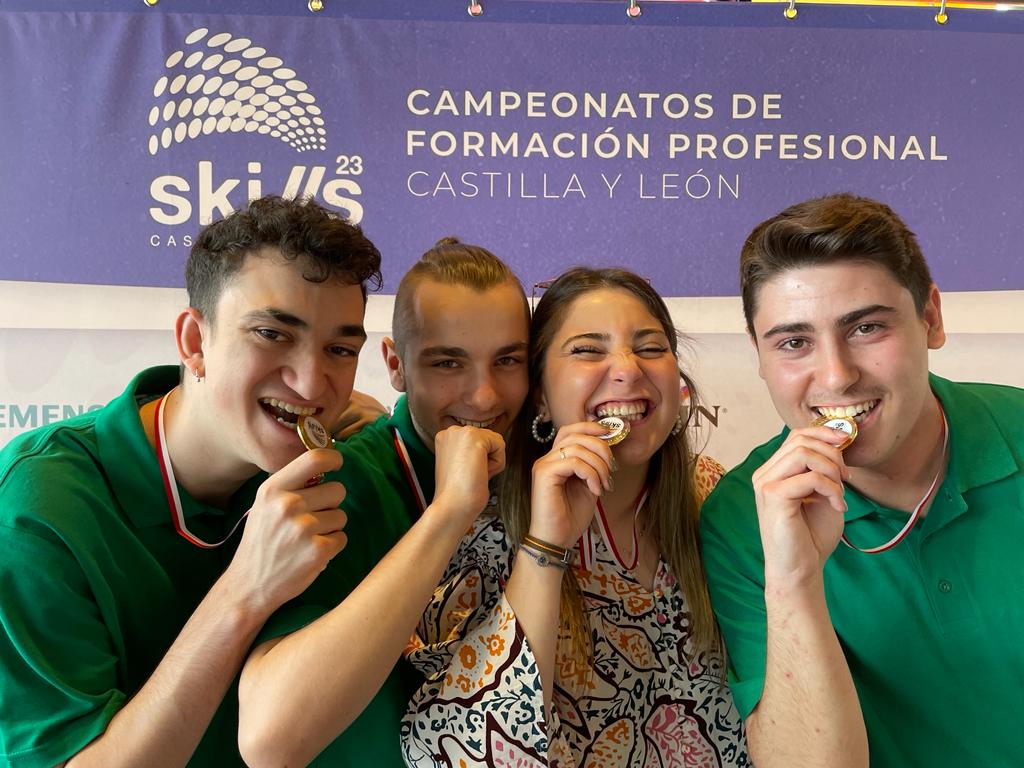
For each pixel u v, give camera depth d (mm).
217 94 2137
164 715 1177
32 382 2119
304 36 2146
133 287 2135
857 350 1355
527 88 2180
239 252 1269
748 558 1545
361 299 1356
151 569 1374
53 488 1289
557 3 2180
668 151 2203
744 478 1675
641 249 2209
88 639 1246
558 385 1508
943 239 2244
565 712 1415
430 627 1484
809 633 1325
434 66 2164
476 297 1571
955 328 2248
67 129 2113
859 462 1392
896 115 2227
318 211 1321
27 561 1217
